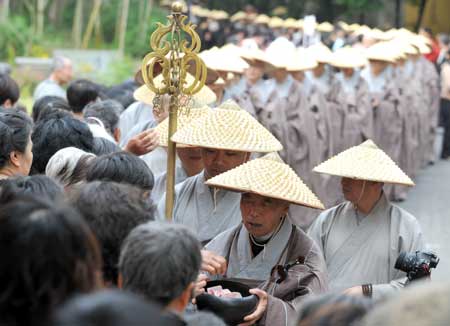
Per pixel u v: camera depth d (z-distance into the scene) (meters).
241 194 11.50
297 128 26.31
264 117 26.00
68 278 5.97
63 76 27.17
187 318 7.30
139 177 9.80
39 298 5.88
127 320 4.54
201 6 59.19
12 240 5.88
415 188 33.78
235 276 10.55
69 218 6.06
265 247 10.41
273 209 10.28
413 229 11.93
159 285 7.04
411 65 36.03
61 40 61.97
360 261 11.94
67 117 12.70
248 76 26.56
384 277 11.89
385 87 32.31
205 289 9.86
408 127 32.47
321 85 30.08
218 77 18.02
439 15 71.19
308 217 23.94
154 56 11.24
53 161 10.95
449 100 41.97
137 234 7.22
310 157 26.55
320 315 5.62
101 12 65.38
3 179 10.28
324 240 12.18
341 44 44.59
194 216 12.11
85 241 6.11
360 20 64.94
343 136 30.00
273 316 9.44
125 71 54.06
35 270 5.87
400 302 4.83
